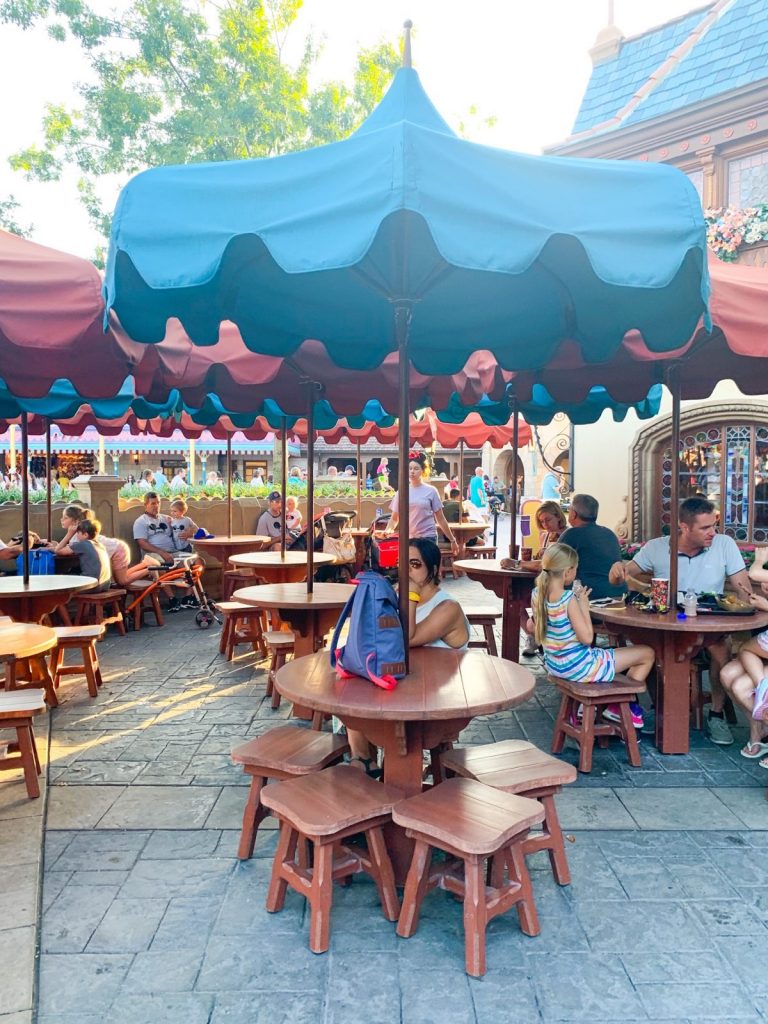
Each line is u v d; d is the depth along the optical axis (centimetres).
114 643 827
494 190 233
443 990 259
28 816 397
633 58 1133
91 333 316
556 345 452
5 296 284
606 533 613
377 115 329
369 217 224
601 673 462
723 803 409
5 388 555
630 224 246
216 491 1325
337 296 414
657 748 493
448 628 388
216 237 243
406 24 333
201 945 285
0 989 258
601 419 970
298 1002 254
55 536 997
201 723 553
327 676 342
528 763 337
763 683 455
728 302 350
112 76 1467
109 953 280
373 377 579
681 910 308
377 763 418
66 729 539
